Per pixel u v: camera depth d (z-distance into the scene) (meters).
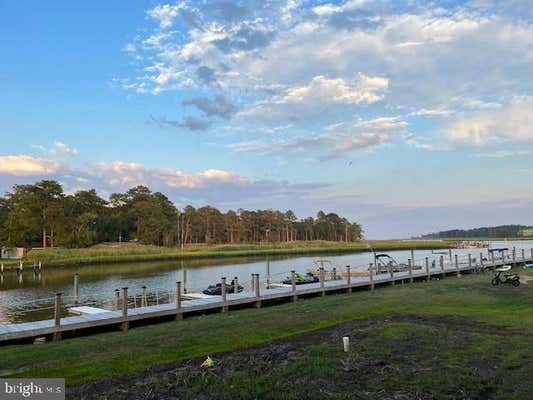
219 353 11.72
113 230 128.62
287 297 24.56
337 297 25.16
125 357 11.79
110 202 136.88
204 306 20.58
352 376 9.56
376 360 10.70
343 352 11.48
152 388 8.96
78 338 15.69
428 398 8.32
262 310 21.14
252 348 12.24
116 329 17.59
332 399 8.27
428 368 10.07
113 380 9.56
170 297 31.19
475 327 14.80
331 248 110.75
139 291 36.19
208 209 146.12
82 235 101.81
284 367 10.16
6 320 23.77
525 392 8.53
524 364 10.31
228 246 115.25
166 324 18.00
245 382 9.17
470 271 40.12
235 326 16.41
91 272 56.16
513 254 45.09
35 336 15.28
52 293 36.28
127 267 63.88
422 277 34.59
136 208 128.38
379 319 16.62
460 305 20.73
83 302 30.38
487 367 10.12
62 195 106.31
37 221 96.12
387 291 27.50
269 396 8.43
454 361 10.60
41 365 11.14
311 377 9.47
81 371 10.39
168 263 71.69
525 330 14.27
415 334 13.45
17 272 56.59
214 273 52.75
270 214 157.00
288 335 14.13
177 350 12.51
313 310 20.00
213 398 8.39
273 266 63.34
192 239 143.25
